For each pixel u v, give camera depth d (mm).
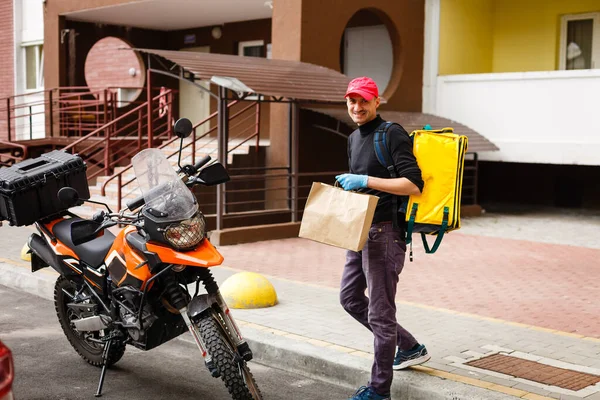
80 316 5285
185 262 4312
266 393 5031
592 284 8352
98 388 4922
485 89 14602
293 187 12039
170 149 14594
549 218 14203
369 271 4500
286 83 11094
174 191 4414
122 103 18047
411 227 4422
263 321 6301
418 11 15109
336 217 4285
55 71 17625
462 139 4387
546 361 5305
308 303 7023
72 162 5582
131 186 13359
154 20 17703
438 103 15273
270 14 16609
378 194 4477
